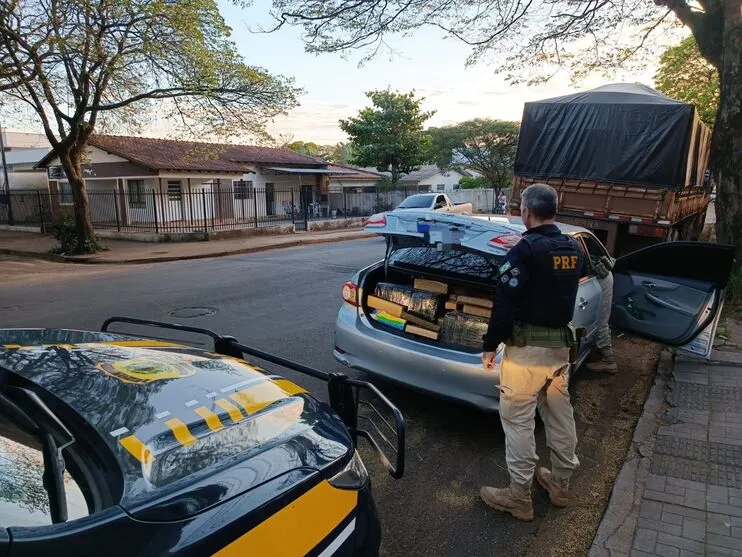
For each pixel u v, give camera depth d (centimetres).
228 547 151
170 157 2511
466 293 425
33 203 2397
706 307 496
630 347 622
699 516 293
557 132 927
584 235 484
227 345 301
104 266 1398
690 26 891
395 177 3434
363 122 3338
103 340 267
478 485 342
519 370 290
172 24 1320
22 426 175
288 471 180
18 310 817
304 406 226
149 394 202
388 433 409
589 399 475
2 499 144
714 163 820
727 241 795
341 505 189
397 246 471
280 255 1522
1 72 1198
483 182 4728
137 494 152
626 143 864
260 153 3102
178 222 2283
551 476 321
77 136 1524
